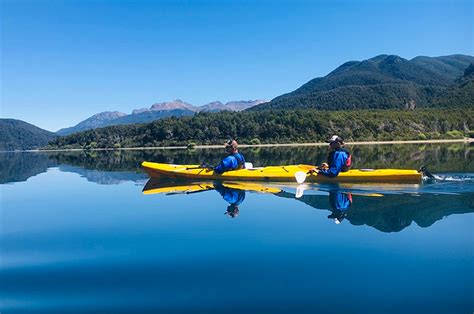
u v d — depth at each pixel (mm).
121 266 4570
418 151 28125
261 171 10938
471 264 4211
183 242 5379
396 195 8188
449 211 6668
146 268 4469
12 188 11922
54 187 11875
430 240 5062
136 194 9836
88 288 3990
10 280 4266
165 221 6652
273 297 3635
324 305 3453
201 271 4305
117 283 4078
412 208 6934
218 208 7559
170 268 4434
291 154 30188
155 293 3807
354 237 5297
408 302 3449
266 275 4117
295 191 9031
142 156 33594
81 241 5699
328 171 10016
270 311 3383
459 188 8914
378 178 9820
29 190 11375
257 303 3537
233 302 3564
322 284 3850
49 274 4414
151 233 5934
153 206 8094
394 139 67438
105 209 8055
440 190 8688
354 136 70750
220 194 9125
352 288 3746
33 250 5332
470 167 13719
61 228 6555
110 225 6586
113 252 5086
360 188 9164
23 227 6703
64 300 3742
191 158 27688
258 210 7176
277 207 7379
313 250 4820
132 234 5941
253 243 5191
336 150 10109
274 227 5938
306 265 4348
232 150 11391
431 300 3471
